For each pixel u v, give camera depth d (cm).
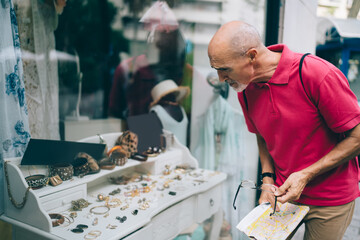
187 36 230
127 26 214
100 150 158
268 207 114
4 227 159
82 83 200
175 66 230
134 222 124
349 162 113
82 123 197
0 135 139
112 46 211
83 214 131
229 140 233
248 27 101
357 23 204
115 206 140
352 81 198
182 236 220
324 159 103
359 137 96
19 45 149
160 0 220
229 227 230
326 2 203
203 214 178
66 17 187
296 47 210
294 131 107
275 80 104
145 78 222
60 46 187
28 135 154
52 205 128
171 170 197
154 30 221
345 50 199
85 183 142
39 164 138
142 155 175
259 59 103
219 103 232
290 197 103
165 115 225
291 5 206
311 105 102
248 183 113
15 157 140
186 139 244
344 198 111
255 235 101
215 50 99
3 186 136
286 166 118
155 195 154
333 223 112
